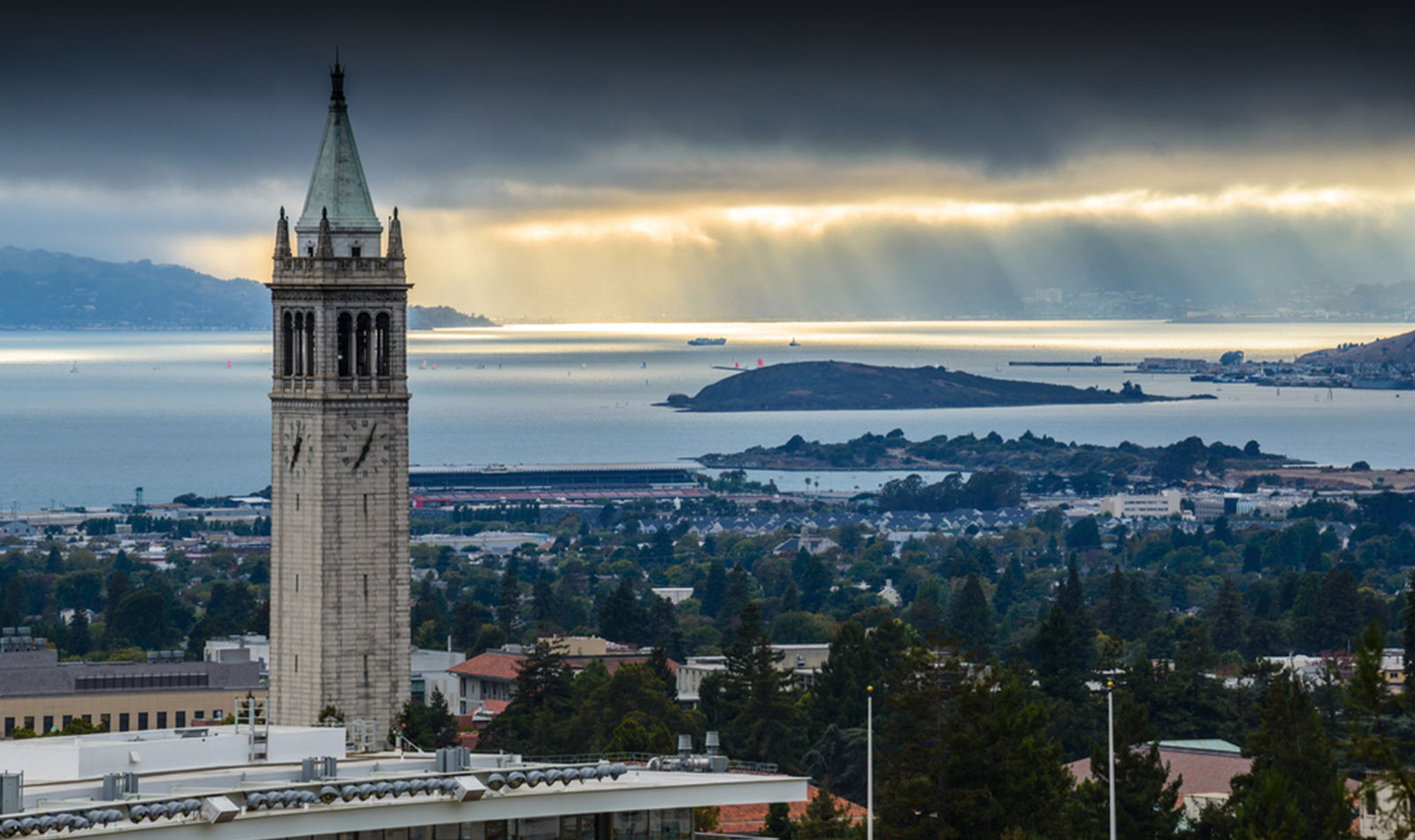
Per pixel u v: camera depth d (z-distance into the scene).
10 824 130.00
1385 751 125.56
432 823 147.38
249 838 139.00
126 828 133.75
